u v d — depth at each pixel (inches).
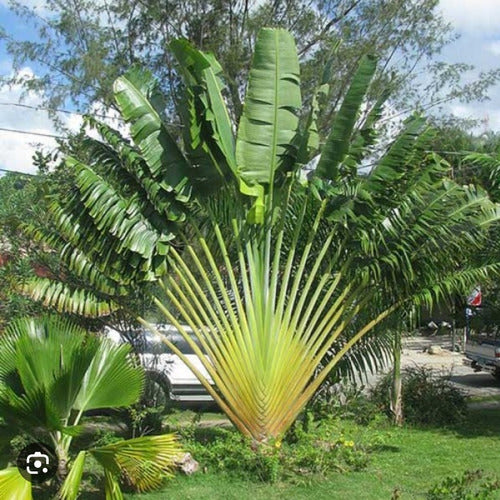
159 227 380.8
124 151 379.6
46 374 289.0
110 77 762.8
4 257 447.2
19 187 482.9
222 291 385.7
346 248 410.6
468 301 550.0
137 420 382.9
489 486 305.4
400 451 417.7
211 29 769.6
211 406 551.2
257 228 387.5
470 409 584.1
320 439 377.7
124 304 421.1
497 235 438.0
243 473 346.6
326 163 387.9
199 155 383.6
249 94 378.6
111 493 283.0
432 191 394.3
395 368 498.6
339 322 432.1
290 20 775.1
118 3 783.7
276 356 375.6
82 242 377.7
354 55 746.8
